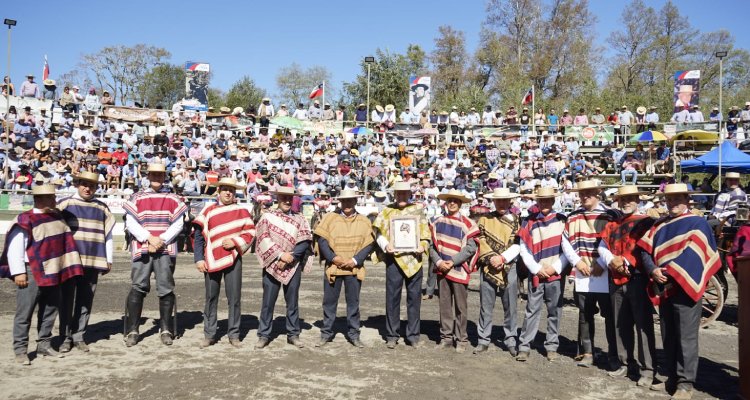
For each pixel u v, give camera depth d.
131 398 5.70
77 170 21.50
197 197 20.23
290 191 7.82
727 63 57.06
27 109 24.64
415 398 5.86
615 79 59.19
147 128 27.73
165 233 7.60
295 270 7.84
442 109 48.91
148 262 7.64
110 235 7.69
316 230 7.94
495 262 7.52
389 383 6.32
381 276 14.87
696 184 23.44
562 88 57.81
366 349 7.79
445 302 7.90
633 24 58.56
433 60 60.38
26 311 6.77
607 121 32.19
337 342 8.14
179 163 22.91
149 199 7.68
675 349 6.24
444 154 27.62
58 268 6.93
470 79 59.06
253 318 9.61
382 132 29.86
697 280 6.00
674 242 6.19
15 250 6.65
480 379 6.55
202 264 7.66
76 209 7.37
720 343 8.50
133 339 7.68
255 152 25.12
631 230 6.75
